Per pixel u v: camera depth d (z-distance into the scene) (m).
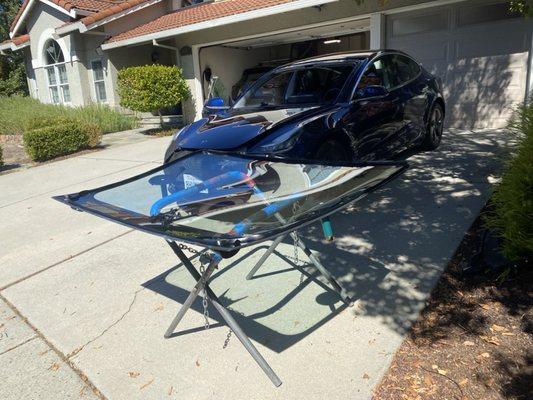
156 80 12.41
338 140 4.82
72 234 5.27
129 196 2.95
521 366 2.55
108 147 11.02
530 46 8.12
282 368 2.74
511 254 3.21
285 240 4.45
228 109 5.91
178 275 4.03
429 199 5.10
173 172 3.39
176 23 13.12
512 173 3.25
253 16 10.99
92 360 2.98
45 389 2.76
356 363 2.72
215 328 3.21
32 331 3.38
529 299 3.10
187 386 2.68
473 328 2.91
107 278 4.09
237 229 2.27
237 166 3.37
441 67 9.16
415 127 6.44
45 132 10.01
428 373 2.58
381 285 3.51
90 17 14.05
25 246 5.05
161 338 3.14
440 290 3.35
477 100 8.90
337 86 5.35
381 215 4.79
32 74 19.83
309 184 2.85
